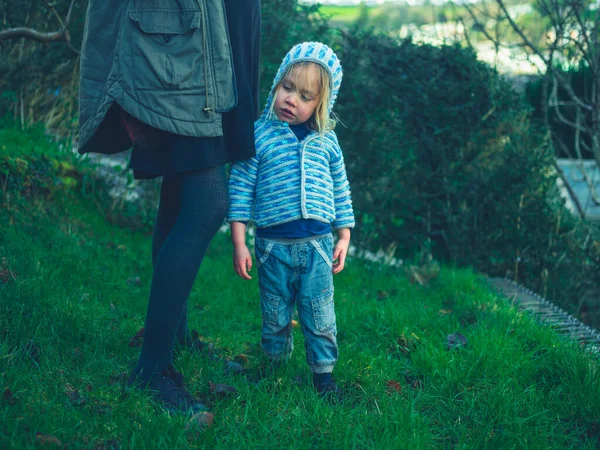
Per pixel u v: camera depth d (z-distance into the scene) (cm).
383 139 545
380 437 231
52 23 520
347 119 545
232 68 237
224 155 242
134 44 221
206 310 381
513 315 390
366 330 368
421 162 558
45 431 205
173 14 224
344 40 545
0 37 404
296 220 265
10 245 368
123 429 214
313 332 271
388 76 547
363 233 555
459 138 551
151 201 547
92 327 298
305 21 536
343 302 426
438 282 498
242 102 242
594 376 288
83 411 225
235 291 427
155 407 238
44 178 472
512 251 555
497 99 554
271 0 514
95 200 516
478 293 461
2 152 455
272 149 265
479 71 549
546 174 562
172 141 230
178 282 236
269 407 249
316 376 275
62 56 537
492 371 300
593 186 575
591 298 533
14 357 251
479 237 554
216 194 240
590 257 551
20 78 533
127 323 325
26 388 231
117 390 246
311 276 267
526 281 553
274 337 278
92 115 231
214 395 257
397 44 552
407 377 304
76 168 515
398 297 457
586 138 685
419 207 553
